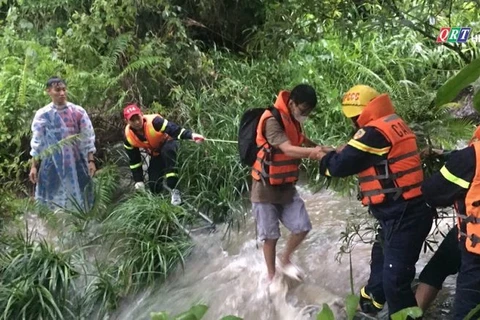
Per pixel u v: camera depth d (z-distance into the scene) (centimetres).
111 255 512
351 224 436
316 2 376
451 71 692
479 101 163
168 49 691
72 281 482
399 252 324
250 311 421
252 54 745
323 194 555
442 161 355
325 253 452
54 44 754
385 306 376
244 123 408
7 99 630
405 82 648
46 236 540
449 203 286
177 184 562
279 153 393
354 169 323
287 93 387
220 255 498
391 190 320
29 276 477
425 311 355
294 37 396
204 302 443
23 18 784
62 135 548
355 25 373
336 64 720
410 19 411
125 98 678
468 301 285
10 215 546
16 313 460
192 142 581
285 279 429
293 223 413
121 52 673
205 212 557
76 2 771
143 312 461
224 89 658
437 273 339
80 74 645
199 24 755
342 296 402
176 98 655
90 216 541
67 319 469
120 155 649
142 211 522
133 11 676
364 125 325
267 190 405
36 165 565
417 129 369
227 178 563
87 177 567
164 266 486
